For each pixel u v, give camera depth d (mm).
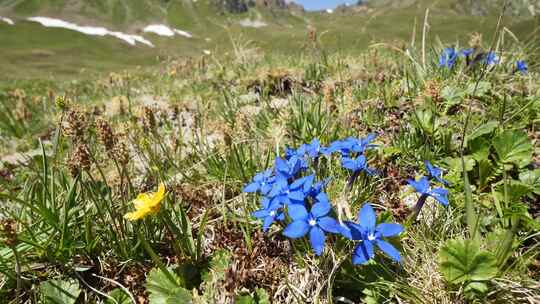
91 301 181
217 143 296
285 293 175
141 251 196
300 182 158
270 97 416
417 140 253
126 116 437
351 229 148
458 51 356
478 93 286
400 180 233
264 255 190
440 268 157
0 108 605
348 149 197
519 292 157
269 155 240
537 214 201
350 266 169
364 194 208
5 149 441
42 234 198
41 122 502
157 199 153
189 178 253
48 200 214
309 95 390
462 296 160
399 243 171
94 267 193
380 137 273
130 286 183
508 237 157
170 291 172
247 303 157
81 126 195
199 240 182
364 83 379
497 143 218
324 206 146
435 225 191
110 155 193
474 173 221
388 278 168
